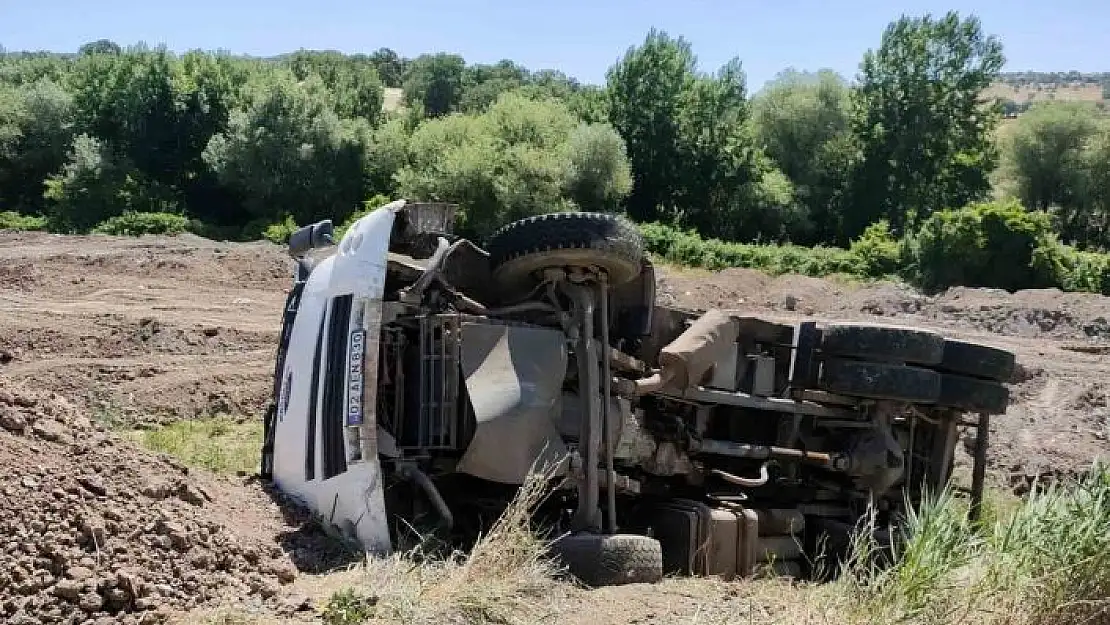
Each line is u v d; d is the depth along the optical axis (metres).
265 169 54.53
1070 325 28.72
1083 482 8.05
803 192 59.12
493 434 7.04
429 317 7.29
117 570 5.55
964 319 30.14
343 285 7.36
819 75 63.38
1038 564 7.02
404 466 7.17
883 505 9.73
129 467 6.75
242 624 5.46
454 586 6.13
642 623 6.21
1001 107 62.06
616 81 56.38
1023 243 38.69
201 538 6.11
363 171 56.12
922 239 39.94
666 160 55.66
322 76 72.06
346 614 5.67
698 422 8.82
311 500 7.34
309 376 7.48
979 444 10.52
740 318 8.99
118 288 23.69
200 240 31.41
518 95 56.69
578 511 7.36
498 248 7.84
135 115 59.94
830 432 9.66
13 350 16.69
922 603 6.71
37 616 5.18
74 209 54.75
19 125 60.66
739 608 6.66
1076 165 64.81
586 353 7.52
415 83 117.25
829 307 32.56
